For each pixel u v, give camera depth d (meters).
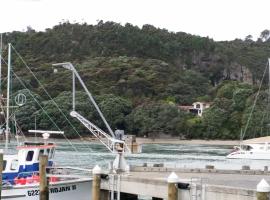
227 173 36.31
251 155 83.12
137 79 182.88
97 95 159.62
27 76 151.50
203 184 24.83
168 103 162.75
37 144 34.53
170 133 152.25
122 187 28.69
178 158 83.00
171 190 24.14
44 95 147.62
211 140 147.75
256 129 136.62
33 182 32.34
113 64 191.88
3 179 32.34
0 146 46.72
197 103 175.38
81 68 187.00
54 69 176.38
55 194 32.44
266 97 143.00
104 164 59.38
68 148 97.12
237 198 23.27
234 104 149.62
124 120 151.62
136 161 71.88
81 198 33.50
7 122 35.59
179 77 197.12
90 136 123.56
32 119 113.56
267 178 32.38
